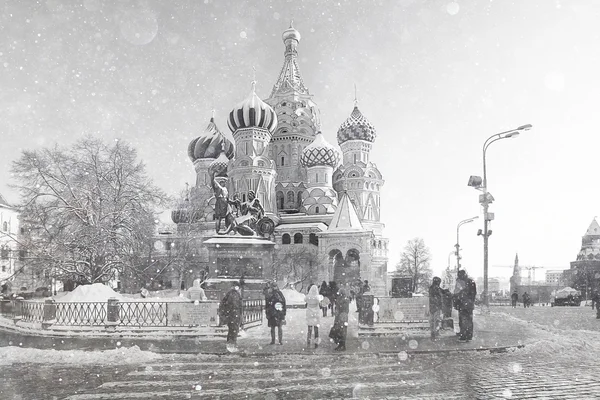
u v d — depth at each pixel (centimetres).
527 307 6253
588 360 1488
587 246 13775
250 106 9706
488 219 3591
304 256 8644
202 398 1020
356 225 8419
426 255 12631
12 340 2061
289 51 11881
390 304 2156
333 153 10400
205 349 1719
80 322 2341
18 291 6938
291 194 10744
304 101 11469
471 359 1519
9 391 1102
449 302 2139
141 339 2022
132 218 4784
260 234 4391
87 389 1115
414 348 1695
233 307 1725
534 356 1573
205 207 8212
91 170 4753
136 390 1100
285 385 1142
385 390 1078
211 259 3981
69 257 4503
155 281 5591
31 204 4562
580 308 5928
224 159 10725
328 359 1527
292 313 3781
